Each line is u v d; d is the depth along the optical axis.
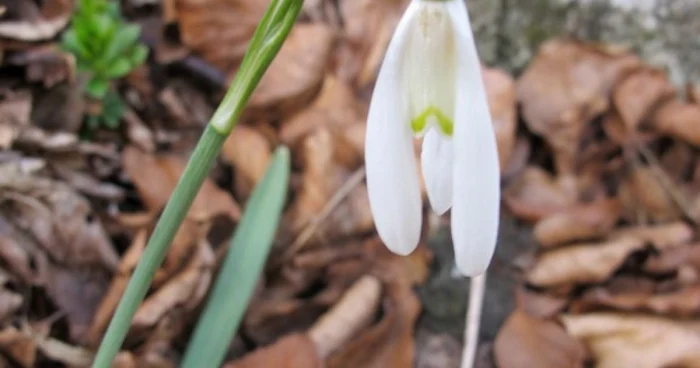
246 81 0.15
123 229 0.24
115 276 0.22
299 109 0.27
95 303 0.22
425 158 0.14
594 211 0.27
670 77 0.30
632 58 0.29
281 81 0.27
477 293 0.25
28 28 0.25
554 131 0.28
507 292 0.25
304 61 0.27
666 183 0.28
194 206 0.24
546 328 0.25
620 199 0.29
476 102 0.13
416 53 0.14
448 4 0.13
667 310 0.25
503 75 0.28
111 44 0.24
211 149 0.15
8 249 0.21
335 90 0.28
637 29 0.30
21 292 0.21
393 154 0.14
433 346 0.24
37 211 0.22
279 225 0.25
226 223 0.24
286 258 0.25
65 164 0.24
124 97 0.26
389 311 0.24
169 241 0.16
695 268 0.26
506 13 0.29
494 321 0.25
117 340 0.17
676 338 0.24
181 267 0.22
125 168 0.25
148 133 0.25
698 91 0.30
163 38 0.28
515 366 0.24
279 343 0.22
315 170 0.26
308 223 0.25
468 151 0.13
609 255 0.26
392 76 0.14
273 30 0.15
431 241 0.26
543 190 0.28
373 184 0.14
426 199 0.26
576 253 0.26
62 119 0.24
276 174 0.22
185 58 0.27
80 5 0.24
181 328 0.22
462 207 0.13
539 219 0.27
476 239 0.14
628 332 0.24
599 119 0.29
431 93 0.14
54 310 0.22
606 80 0.29
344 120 0.27
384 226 0.14
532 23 0.30
